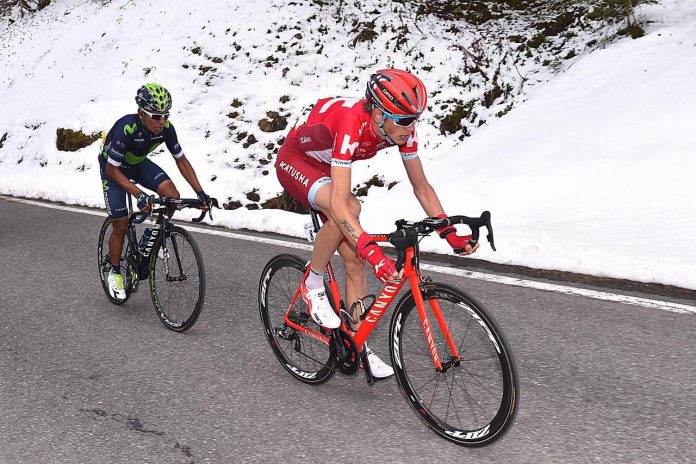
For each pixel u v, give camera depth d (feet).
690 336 11.24
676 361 10.41
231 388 10.53
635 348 10.92
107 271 14.90
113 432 9.37
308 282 9.80
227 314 13.66
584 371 10.27
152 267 13.33
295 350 10.62
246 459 8.52
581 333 11.60
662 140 20.02
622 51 26.03
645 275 13.80
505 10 33.58
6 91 40.40
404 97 7.89
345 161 8.44
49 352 12.31
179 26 36.14
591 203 18.26
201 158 28.17
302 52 31.94
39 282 16.48
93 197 26.07
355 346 9.33
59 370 11.52
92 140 31.42
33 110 36.76
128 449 8.91
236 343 12.26
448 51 30.66
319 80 30.55
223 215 21.59
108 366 11.57
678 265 13.93
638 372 10.13
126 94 33.37
